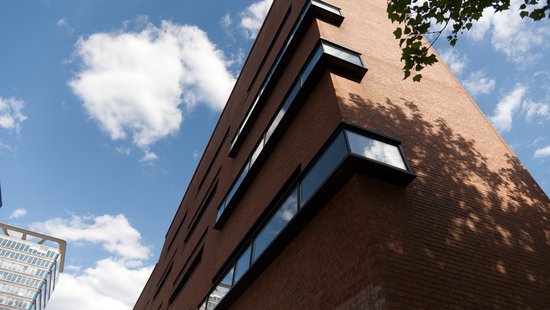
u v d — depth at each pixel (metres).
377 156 7.72
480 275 6.69
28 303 121.19
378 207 6.89
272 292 8.97
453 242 7.08
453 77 14.61
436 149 9.77
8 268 124.62
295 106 11.63
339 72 10.90
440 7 7.96
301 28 14.10
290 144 11.49
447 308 5.80
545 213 9.42
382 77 11.78
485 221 8.11
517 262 7.42
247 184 14.22
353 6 15.80
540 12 7.38
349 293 6.18
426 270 6.21
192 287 17.56
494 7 7.67
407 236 6.65
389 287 5.56
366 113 9.56
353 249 6.54
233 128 21.67
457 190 8.59
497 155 10.94
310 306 7.12
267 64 18.62
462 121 11.81
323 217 7.91
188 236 24.41
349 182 7.50
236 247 12.69
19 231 137.12
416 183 8.12
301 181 9.19
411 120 10.41
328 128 9.29
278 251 9.30
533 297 6.81
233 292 10.98
